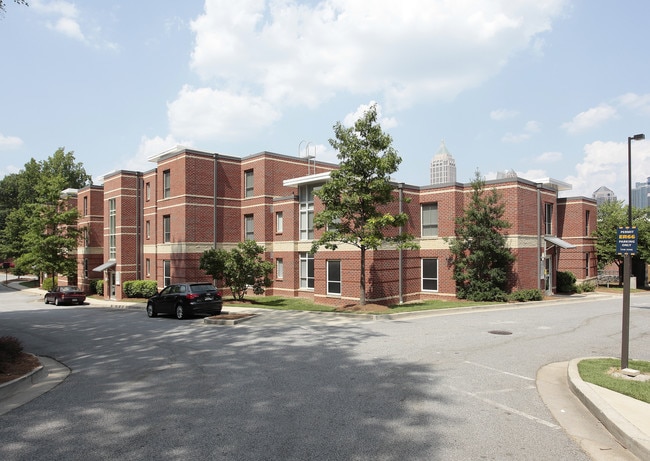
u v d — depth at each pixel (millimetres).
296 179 26781
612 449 5188
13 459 4949
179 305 19547
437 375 8461
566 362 9594
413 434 5594
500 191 24172
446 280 24375
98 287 38188
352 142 18406
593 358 9609
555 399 7047
